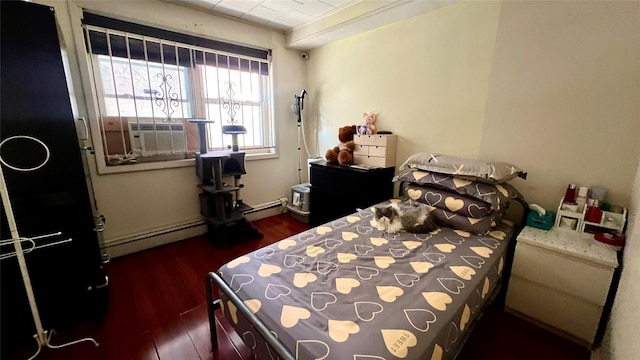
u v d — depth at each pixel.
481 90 2.04
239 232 2.86
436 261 1.39
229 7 2.52
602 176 1.61
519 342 1.50
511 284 1.65
